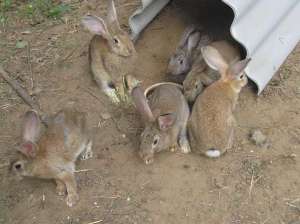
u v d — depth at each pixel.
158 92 1.26
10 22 1.58
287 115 1.28
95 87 1.38
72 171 1.14
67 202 1.11
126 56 1.35
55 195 1.13
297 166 1.16
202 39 1.42
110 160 1.19
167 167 1.17
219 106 1.16
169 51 1.47
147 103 1.20
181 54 1.38
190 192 1.12
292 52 1.45
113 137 1.24
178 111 1.21
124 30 1.50
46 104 1.33
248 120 1.27
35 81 1.39
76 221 1.08
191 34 1.39
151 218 1.07
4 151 1.22
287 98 1.32
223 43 1.36
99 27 1.34
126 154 1.20
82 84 1.38
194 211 1.08
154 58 1.45
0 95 1.36
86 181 1.15
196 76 1.29
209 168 1.16
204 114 1.15
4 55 1.48
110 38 1.34
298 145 1.21
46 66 1.44
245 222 1.06
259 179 1.14
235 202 1.10
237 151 1.20
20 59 1.46
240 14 1.20
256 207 1.09
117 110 1.31
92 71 1.38
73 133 1.15
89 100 1.34
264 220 1.07
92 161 1.19
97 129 1.26
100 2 1.63
